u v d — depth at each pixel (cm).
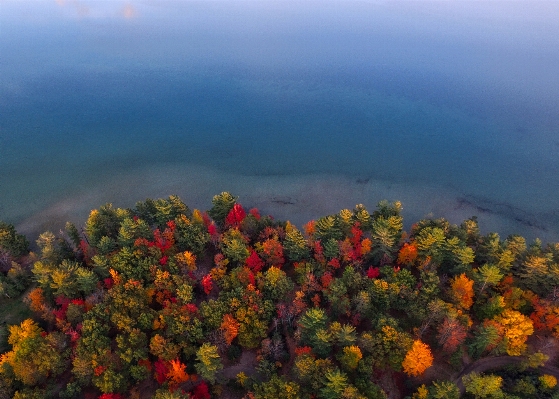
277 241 10125
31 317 9050
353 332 7906
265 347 8106
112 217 10600
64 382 7806
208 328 8281
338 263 9531
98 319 8125
